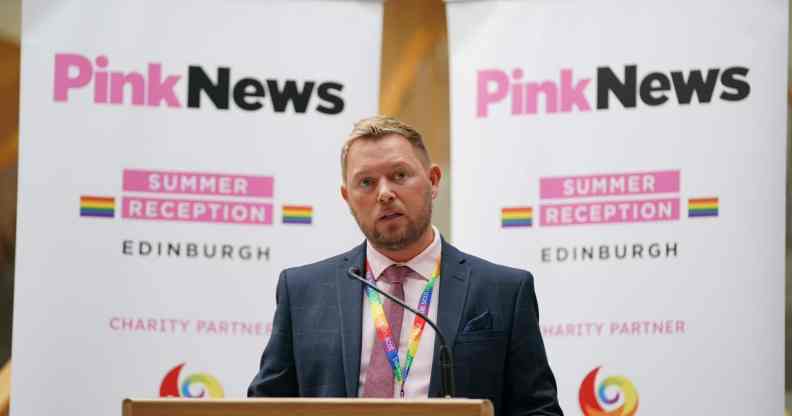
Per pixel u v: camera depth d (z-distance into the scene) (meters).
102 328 9.96
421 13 14.05
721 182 9.90
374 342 6.80
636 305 9.94
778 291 9.80
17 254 9.94
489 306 6.80
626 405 9.88
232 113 10.27
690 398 9.80
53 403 9.87
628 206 10.02
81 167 10.08
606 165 10.09
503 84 10.34
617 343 9.93
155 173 10.15
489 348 6.67
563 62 10.26
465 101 10.40
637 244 9.98
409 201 6.76
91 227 10.04
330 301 6.94
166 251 10.11
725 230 9.87
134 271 10.05
